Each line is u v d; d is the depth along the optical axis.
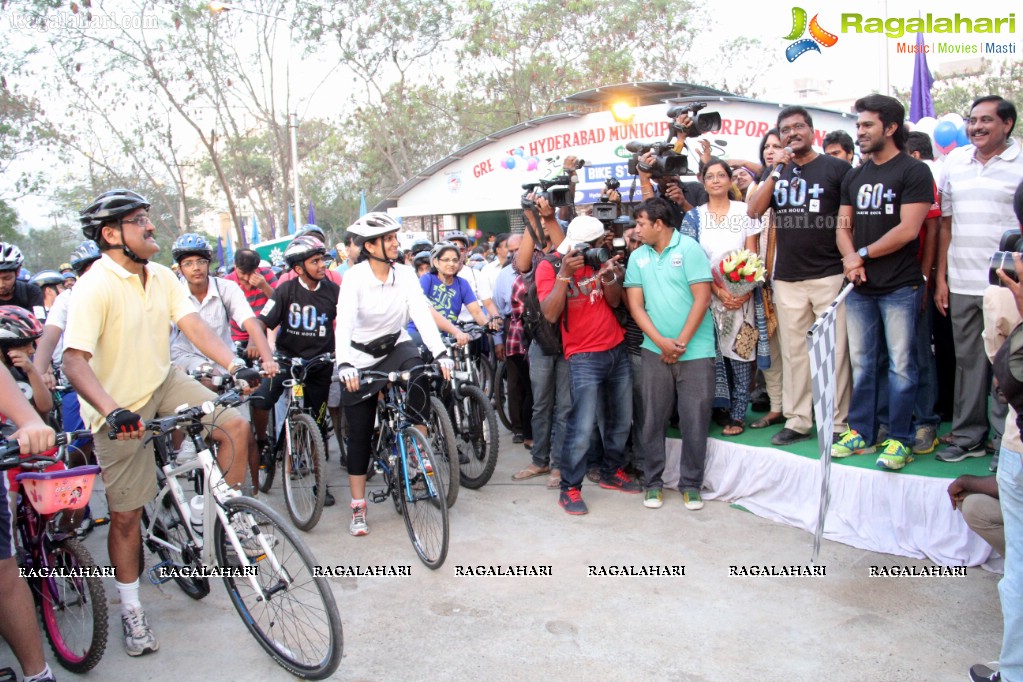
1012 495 2.63
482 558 4.22
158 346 3.54
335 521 4.98
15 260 4.97
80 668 3.21
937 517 3.96
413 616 3.62
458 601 3.75
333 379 5.64
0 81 18.97
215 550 3.34
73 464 4.02
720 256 4.96
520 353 6.18
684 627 3.43
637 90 13.84
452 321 6.12
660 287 4.65
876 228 4.19
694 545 4.28
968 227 4.07
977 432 4.23
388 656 3.28
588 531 4.54
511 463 6.05
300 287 5.30
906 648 3.20
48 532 3.35
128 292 3.43
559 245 4.98
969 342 4.15
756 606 3.59
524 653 3.27
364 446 4.62
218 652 3.39
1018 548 2.65
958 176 4.18
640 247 4.80
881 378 4.70
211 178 28.47
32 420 2.35
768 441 4.88
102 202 3.31
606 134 14.41
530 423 6.37
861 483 4.20
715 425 5.35
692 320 4.57
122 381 3.44
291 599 3.18
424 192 16.91
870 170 4.24
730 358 4.98
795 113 4.54
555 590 3.82
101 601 3.12
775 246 4.84
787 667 3.10
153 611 3.80
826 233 4.52
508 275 6.57
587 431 4.79
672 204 5.32
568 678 3.08
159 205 28.50
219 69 21.16
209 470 3.28
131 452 3.33
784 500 4.62
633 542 4.36
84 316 3.24
